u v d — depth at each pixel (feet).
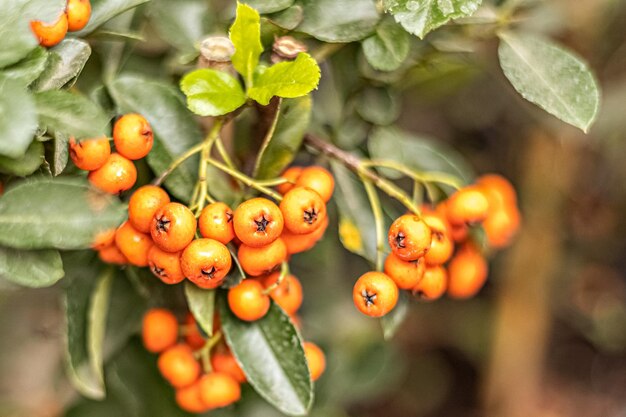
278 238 0.78
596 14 1.12
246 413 0.99
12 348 1.13
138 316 0.94
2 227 0.73
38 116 0.73
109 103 0.82
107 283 0.89
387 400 1.59
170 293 0.86
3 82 0.71
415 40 0.89
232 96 0.79
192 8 0.91
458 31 0.89
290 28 0.81
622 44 1.14
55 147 0.75
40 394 1.14
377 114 0.92
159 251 0.77
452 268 0.89
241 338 0.83
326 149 0.84
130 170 0.78
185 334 0.88
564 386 1.54
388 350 1.24
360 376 1.20
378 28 0.83
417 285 0.83
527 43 0.86
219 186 0.82
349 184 0.90
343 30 0.82
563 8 1.10
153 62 0.95
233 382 0.87
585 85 0.83
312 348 0.87
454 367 1.59
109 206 0.76
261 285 0.82
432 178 0.86
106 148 0.76
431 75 0.96
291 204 0.77
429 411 1.57
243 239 0.76
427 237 0.79
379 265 0.83
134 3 0.80
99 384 0.90
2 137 0.69
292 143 0.81
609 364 1.56
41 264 0.75
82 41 0.77
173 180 0.81
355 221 0.89
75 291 0.89
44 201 0.74
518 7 0.87
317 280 1.11
